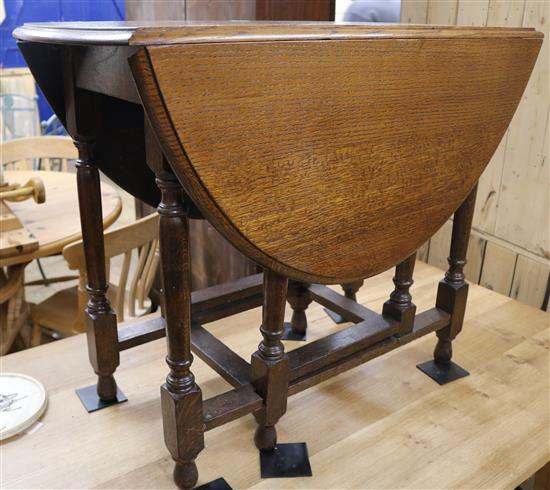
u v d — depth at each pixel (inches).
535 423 45.6
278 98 29.6
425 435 44.0
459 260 48.8
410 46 34.3
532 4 59.9
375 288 67.5
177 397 34.6
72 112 39.1
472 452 42.3
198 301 48.0
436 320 48.9
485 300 65.4
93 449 41.6
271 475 39.6
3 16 121.8
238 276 76.5
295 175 32.0
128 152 43.6
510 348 56.2
